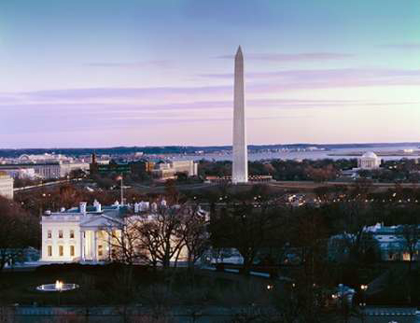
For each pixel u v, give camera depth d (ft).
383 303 610.65
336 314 473.67
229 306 574.56
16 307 572.92
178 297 595.06
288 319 448.24
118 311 528.63
